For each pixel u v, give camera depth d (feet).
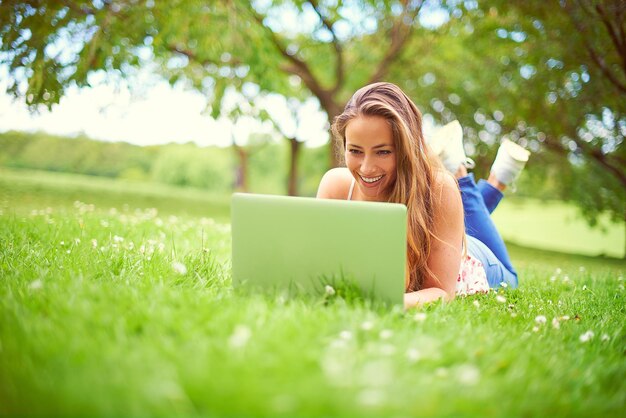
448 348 5.85
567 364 6.15
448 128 13.51
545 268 17.30
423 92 38.73
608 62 23.44
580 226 56.54
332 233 7.29
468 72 36.68
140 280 8.30
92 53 17.54
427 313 7.41
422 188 8.66
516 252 34.88
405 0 32.99
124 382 4.63
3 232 12.18
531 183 43.47
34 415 4.29
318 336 5.85
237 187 69.87
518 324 7.77
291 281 7.57
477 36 29.89
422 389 4.83
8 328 5.77
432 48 36.78
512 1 22.49
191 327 5.86
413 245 8.66
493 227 12.53
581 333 7.47
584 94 27.02
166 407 4.40
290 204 7.48
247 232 7.77
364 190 8.71
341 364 5.08
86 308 6.22
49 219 14.21
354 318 6.33
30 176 50.37
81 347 5.29
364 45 37.96
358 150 8.36
